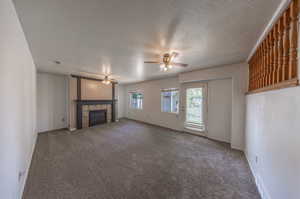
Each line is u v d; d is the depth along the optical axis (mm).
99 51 2543
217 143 3660
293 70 1167
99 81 6094
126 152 3043
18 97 1589
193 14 1432
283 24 1373
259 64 2182
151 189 1818
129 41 2105
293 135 1111
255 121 2189
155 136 4305
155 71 4324
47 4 1275
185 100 4773
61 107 5188
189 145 3506
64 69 4113
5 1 1119
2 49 1059
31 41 2121
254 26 1656
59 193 1721
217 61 3156
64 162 2541
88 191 1766
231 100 3646
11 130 1288
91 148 3262
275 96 1458
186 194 1731
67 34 1890
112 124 6137
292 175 1117
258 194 1756
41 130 4691
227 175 2160
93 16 1475
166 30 1771
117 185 1894
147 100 6461
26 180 1974
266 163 1658
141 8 1331
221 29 1735
